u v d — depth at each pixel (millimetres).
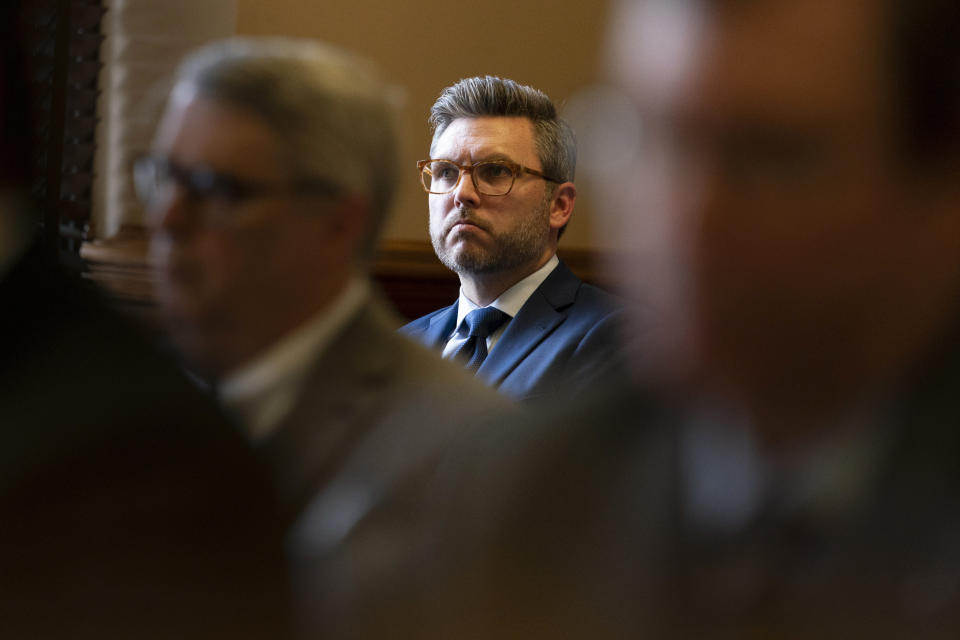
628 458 1328
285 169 1871
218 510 1862
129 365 1943
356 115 1949
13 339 1913
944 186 1004
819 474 1212
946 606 1169
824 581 1219
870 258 1015
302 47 1972
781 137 978
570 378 1822
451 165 5941
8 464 1848
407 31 6723
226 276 1925
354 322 2061
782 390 1130
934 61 980
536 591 1357
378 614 1563
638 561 1300
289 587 1873
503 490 1446
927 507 1188
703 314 1068
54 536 1816
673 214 1011
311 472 1945
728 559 1260
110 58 5855
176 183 1904
